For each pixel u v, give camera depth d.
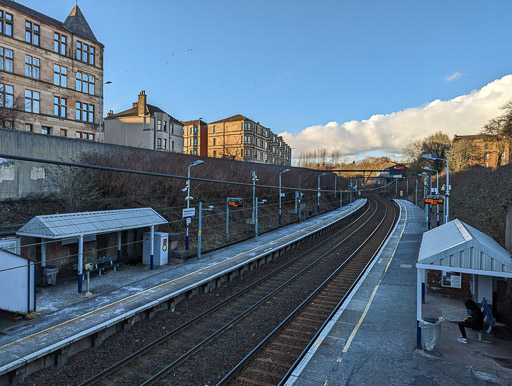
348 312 12.48
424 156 26.31
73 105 35.25
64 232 13.85
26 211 18.91
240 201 26.20
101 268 17.16
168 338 11.30
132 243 19.12
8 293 11.20
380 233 35.66
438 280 14.45
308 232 32.12
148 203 24.44
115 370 9.30
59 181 20.45
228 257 21.36
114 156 24.09
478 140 60.12
